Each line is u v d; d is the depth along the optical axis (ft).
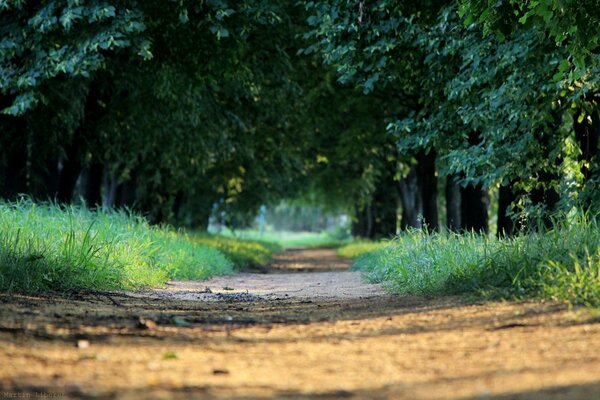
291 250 352.28
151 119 133.49
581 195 75.20
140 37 104.73
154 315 46.06
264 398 24.70
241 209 258.57
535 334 35.76
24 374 27.53
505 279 53.47
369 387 26.32
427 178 152.87
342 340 36.45
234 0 110.93
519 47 78.54
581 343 33.01
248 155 169.89
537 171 86.94
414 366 29.96
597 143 83.97
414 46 98.07
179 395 24.93
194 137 144.05
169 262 93.04
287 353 33.04
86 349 32.89
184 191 211.61
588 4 61.46
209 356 32.24
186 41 116.78
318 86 161.79
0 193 121.80
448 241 74.28
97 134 131.44
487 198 134.82
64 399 24.16
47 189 130.93
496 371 28.45
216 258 121.08
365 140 170.91
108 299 57.93
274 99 149.28
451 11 90.38
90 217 89.86
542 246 55.42
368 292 71.31
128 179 170.40
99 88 127.13
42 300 51.42
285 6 137.80
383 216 281.74
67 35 103.45
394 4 97.50
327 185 249.75
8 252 58.75
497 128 84.28
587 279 45.50
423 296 57.67
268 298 67.41
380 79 103.30
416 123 101.30
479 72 84.99
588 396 23.80
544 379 26.58
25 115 118.42
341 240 435.94
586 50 63.93
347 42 99.76
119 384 26.43
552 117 81.30
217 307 56.29
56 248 66.59
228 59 116.57
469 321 40.83
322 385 26.71
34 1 106.52
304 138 188.96
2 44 104.12
